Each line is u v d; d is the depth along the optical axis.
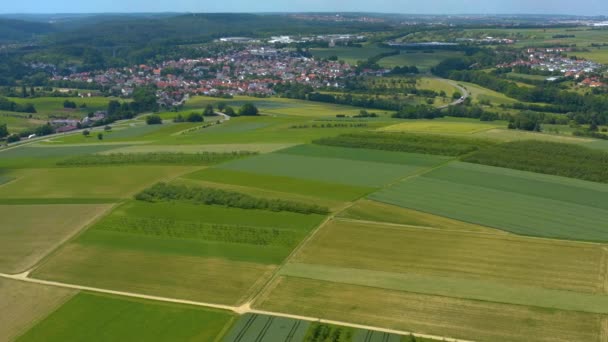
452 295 73.81
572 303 70.56
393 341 63.75
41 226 105.50
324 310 71.12
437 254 86.69
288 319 69.31
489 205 107.25
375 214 104.44
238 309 72.31
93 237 98.75
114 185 131.00
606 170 125.38
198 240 95.69
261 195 117.50
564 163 131.00
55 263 88.88
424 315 69.25
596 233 92.94
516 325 66.44
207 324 69.00
